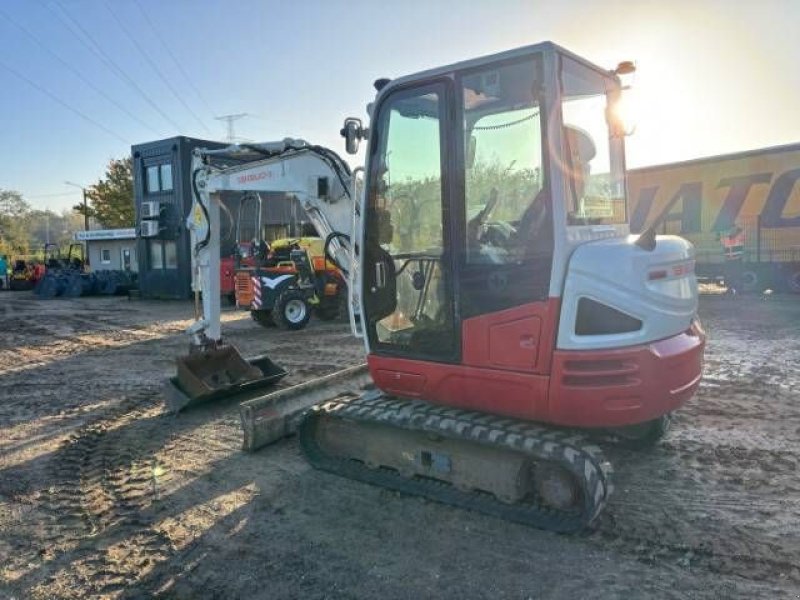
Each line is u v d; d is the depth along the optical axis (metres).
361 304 4.43
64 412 6.64
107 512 4.20
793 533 3.61
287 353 9.77
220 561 3.54
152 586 3.33
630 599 3.05
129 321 14.73
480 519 3.88
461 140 3.85
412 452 4.27
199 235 6.85
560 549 3.51
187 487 4.55
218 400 6.72
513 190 3.71
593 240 3.82
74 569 3.52
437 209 4.01
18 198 78.88
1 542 3.84
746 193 15.29
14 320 15.27
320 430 4.81
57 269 26.91
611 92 4.38
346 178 5.81
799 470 4.48
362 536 3.75
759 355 8.21
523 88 3.68
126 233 27.98
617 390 3.47
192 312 16.72
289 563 3.49
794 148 14.40
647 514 3.87
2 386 8.02
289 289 12.21
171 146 20.03
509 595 3.12
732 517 3.81
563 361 3.52
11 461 5.21
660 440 5.08
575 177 3.79
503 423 3.90
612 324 3.51
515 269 3.68
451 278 3.93
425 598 3.13
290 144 6.22
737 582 3.15
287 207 15.82
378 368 4.35
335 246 5.89
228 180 6.50
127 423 6.14
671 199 16.72
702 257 16.27
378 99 4.21
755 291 15.62
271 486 4.50
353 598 3.15
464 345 3.90
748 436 5.17
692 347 3.80
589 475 3.45
